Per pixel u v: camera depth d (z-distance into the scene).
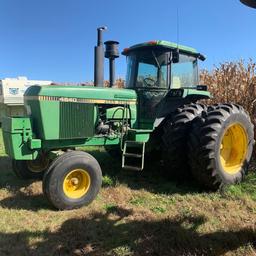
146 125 5.85
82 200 4.69
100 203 4.85
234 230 3.90
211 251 3.45
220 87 7.77
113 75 6.24
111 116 5.62
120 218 4.30
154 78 5.79
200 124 5.25
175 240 3.67
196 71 6.45
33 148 4.86
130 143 5.62
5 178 6.02
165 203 4.87
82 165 4.70
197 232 3.87
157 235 3.81
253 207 4.64
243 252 3.45
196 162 5.21
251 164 6.47
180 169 5.60
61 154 4.83
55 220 4.22
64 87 5.07
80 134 5.22
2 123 5.05
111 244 3.64
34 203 4.81
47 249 3.52
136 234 3.85
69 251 3.51
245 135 5.71
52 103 4.93
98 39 5.79
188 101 6.35
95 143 5.46
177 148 5.47
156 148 6.18
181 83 6.09
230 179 5.44
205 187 5.45
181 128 5.48
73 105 5.12
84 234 3.83
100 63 5.79
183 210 4.57
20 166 5.80
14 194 5.14
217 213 4.45
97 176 4.84
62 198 4.54
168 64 5.79
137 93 5.92
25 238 3.72
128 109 5.78
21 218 4.27
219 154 5.27
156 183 5.76
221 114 5.31
